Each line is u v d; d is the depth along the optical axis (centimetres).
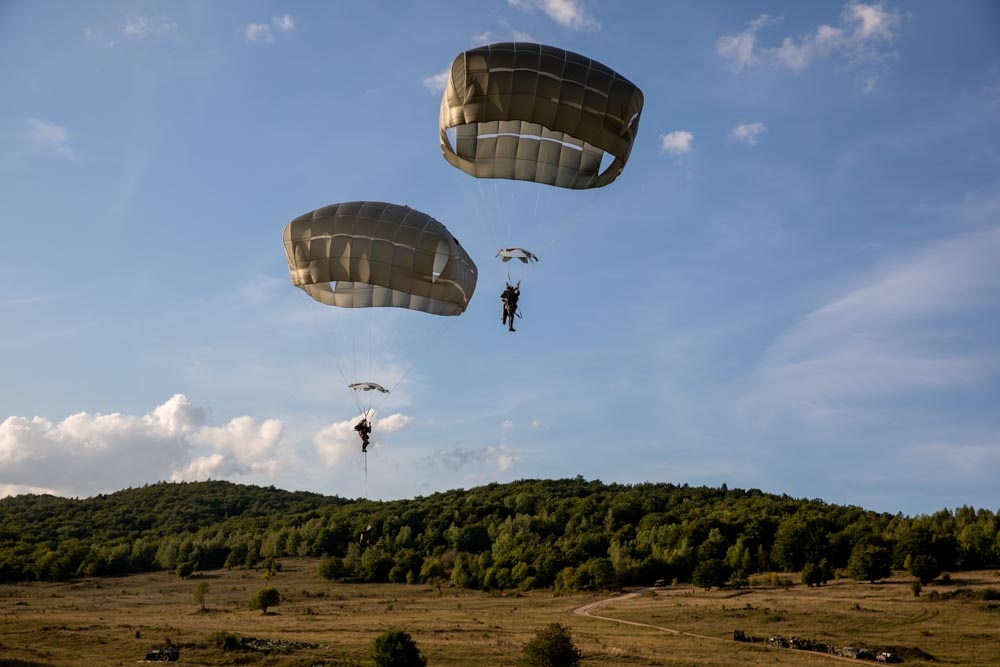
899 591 10444
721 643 7525
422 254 4984
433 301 5428
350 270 5016
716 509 19350
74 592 13462
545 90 4281
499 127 4728
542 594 12769
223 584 14688
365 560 15300
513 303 4622
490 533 18000
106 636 7519
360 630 8300
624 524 18912
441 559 16425
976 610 8831
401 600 12206
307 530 19200
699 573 12056
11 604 11369
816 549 13500
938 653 7094
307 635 7806
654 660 6506
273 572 15862
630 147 4572
